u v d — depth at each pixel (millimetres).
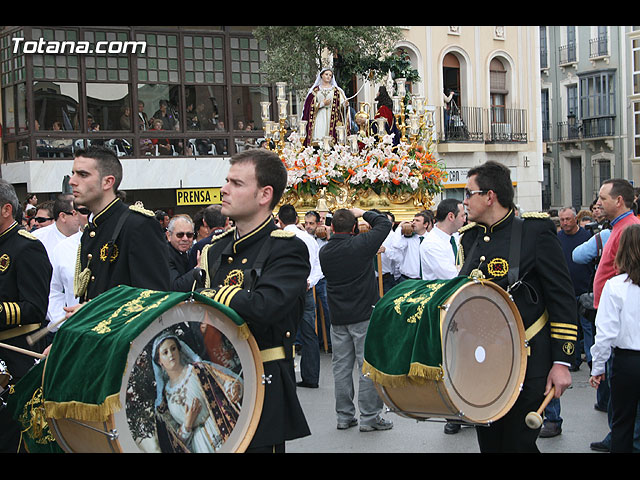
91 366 3062
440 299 3848
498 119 28719
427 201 12531
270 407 3574
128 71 20906
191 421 3227
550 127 38500
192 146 21797
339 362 7219
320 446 6633
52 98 20156
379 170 11594
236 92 22281
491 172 4480
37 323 5004
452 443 6645
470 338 3914
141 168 21016
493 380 4031
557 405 6848
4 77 20656
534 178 29656
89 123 20609
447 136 26062
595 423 7266
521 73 28984
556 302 4277
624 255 5203
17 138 20422
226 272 3785
